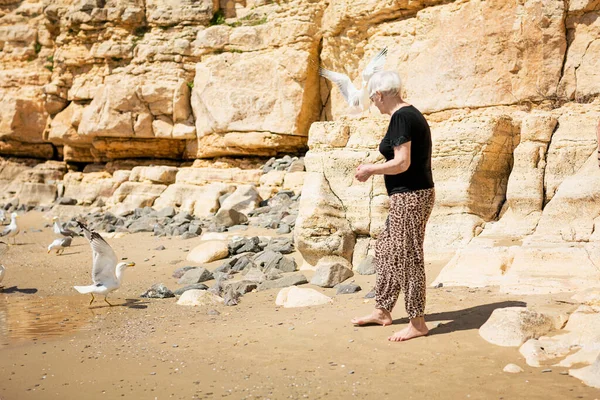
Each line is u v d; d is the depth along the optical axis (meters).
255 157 17.73
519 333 4.97
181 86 18.64
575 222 7.57
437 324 5.48
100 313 7.64
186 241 12.88
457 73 13.04
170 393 4.43
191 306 7.71
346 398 4.16
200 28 18.86
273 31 17.38
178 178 17.53
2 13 22.55
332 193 9.34
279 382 4.51
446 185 8.89
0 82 21.67
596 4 11.46
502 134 9.08
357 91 7.68
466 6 13.06
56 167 21.06
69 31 20.27
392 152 5.13
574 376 4.27
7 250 13.38
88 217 17.05
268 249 10.55
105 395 4.46
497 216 8.99
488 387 4.18
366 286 7.85
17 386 4.77
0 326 7.01
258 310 7.04
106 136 19.42
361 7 15.39
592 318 5.04
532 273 6.78
